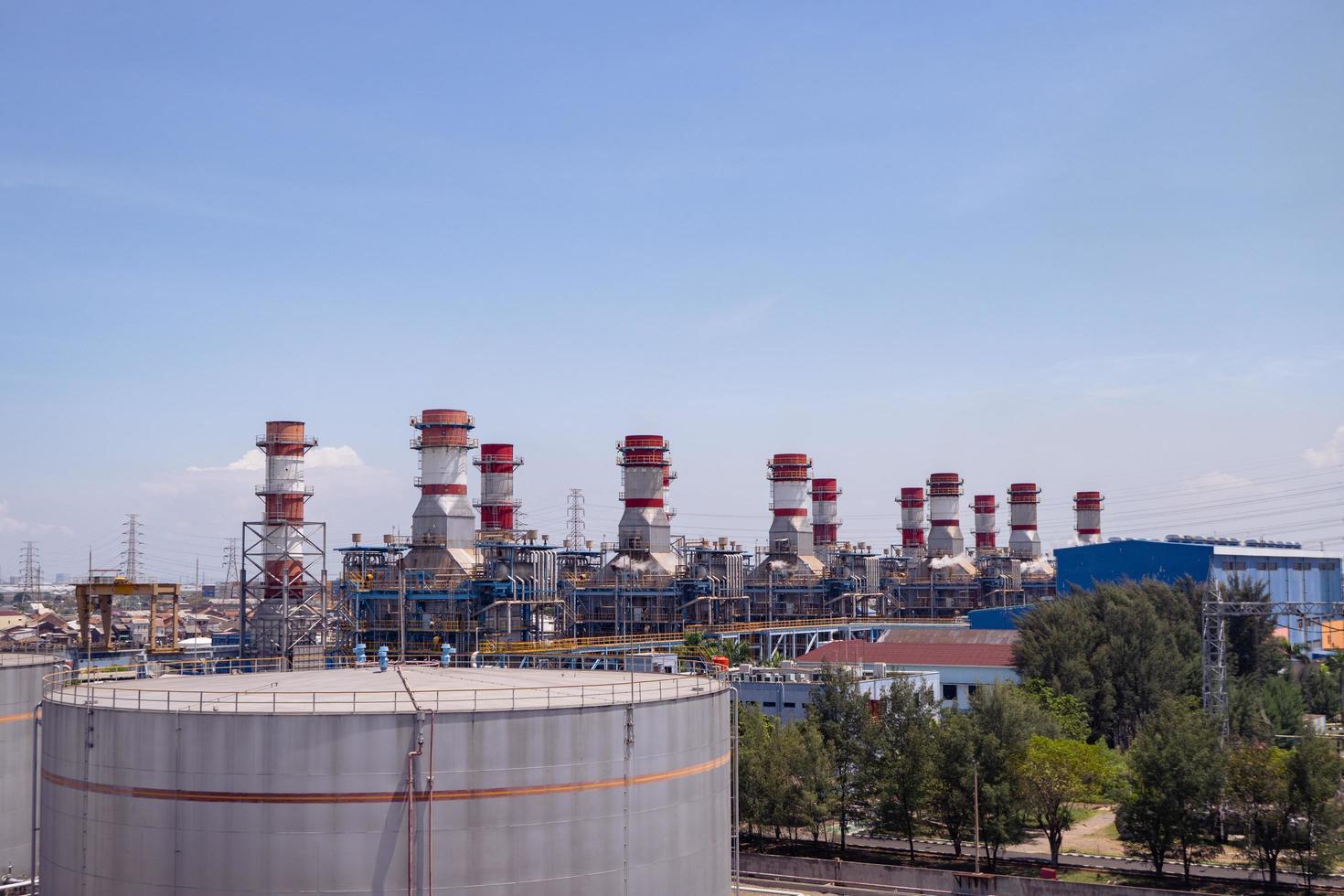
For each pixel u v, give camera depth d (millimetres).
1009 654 141875
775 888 85250
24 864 70438
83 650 126938
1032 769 90000
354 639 133250
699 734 53875
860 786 95750
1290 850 84312
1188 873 86500
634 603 165125
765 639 181500
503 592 137125
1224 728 100000
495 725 47406
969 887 82625
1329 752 84625
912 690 99688
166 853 47031
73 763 49750
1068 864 91812
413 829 46250
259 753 46312
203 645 141000
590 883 48812
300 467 130375
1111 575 195375
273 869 45969
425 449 143625
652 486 170500
